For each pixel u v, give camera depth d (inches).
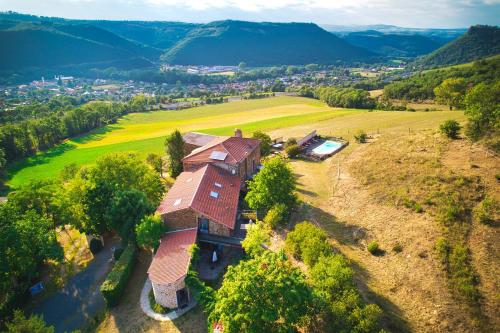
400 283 1350.9
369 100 5856.3
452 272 1336.1
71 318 1579.7
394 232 1646.2
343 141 3314.5
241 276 1114.1
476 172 1929.1
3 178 3489.2
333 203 2069.4
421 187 1919.3
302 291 1110.4
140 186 2217.0
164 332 1391.5
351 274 1270.9
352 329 1093.1
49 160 3922.2
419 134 2834.6
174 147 2819.9
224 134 4256.9
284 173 1946.4
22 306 1663.4
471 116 2440.9
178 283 1459.2
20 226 1663.4
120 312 1526.8
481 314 1170.0
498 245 1416.1
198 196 1882.4
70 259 1995.6
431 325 1163.3
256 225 1667.1
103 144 4392.2
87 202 1963.6
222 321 1136.8
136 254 1843.0
